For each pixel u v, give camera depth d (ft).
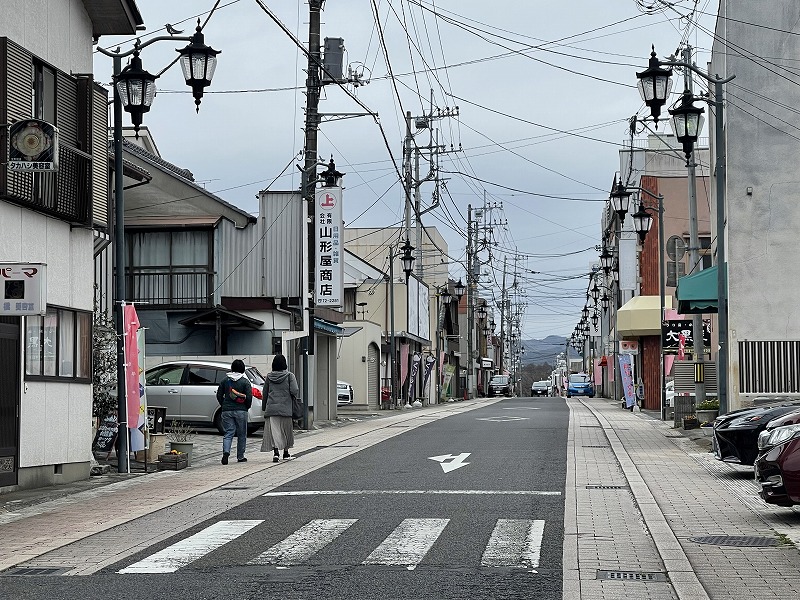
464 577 27.66
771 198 85.61
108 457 61.87
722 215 72.79
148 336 104.58
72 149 53.11
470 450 67.56
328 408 117.19
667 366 132.16
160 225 103.76
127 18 57.26
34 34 50.98
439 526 36.37
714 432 53.42
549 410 139.13
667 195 153.07
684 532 35.53
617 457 62.85
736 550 31.86
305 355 95.35
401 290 178.19
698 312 89.86
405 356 178.91
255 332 104.83
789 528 36.40
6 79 47.39
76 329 55.06
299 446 74.74
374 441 77.46
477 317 315.78
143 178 79.25
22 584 27.48
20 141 46.09
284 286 105.29
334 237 100.83
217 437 85.71
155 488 50.24
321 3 95.09
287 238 105.60
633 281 145.07
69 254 54.34
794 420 42.27
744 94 86.33
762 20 86.22
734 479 51.65
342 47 100.83
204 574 28.37
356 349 153.89
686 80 85.46
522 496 44.39
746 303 85.10
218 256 104.99
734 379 84.84
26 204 48.91
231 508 42.42
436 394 213.87
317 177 97.09
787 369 84.48
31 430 49.80
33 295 44.57
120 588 26.58
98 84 56.95
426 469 55.72
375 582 27.02
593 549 31.83
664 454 65.67
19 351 48.73
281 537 34.60
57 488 50.42
